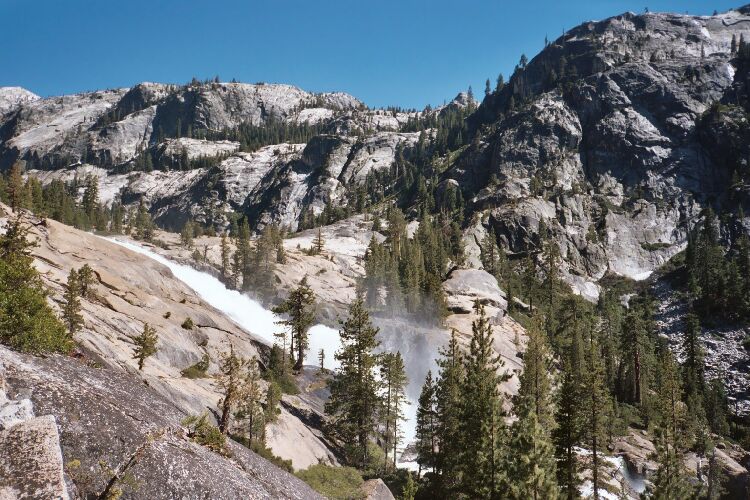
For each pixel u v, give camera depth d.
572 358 83.19
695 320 107.94
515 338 98.06
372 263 114.56
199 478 18.77
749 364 105.31
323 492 37.62
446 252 155.12
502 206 183.25
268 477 25.52
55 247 61.53
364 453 51.50
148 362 45.06
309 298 68.75
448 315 98.62
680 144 194.12
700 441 71.19
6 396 15.77
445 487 43.41
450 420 46.41
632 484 61.97
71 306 39.25
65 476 15.21
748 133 184.75
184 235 141.88
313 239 168.62
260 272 107.50
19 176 105.44
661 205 180.38
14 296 23.47
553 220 174.88
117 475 12.99
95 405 18.73
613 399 81.81
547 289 136.38
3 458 12.20
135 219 181.88
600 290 154.62
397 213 176.88
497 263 152.00
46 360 21.58
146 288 65.69
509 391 78.38
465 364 50.59
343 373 61.91
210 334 62.06
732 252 155.00
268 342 74.56
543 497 33.81
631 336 94.25
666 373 67.56
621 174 195.00
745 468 72.31
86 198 170.75
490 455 36.69
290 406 54.06
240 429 39.22
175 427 22.02
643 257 167.00
